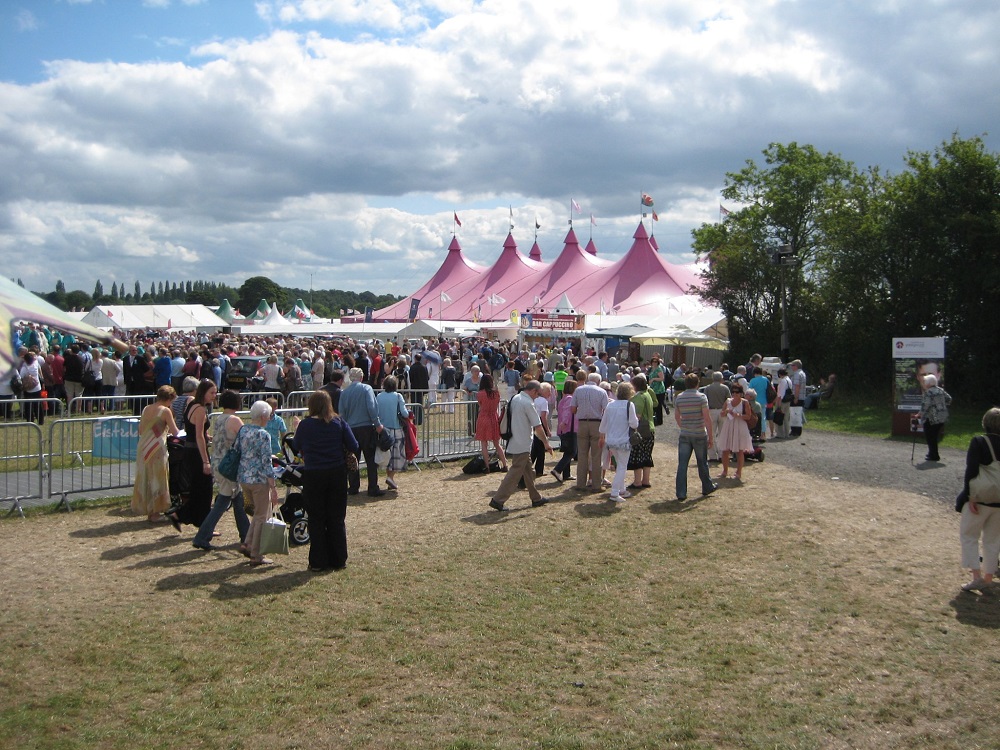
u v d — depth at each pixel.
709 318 38.00
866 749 4.43
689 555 8.21
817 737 4.56
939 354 17.67
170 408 9.84
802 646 5.86
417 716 4.77
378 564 7.86
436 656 5.63
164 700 4.91
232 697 4.97
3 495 10.34
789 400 18.12
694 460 14.71
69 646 5.68
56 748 4.32
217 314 69.12
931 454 14.20
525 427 10.38
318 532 7.57
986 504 6.93
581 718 4.75
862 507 10.37
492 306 67.94
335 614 6.44
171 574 7.40
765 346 34.12
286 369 19.66
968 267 26.22
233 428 8.01
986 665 5.50
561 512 10.23
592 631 6.14
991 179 26.33
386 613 6.47
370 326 56.22
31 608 6.43
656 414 20.05
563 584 7.27
